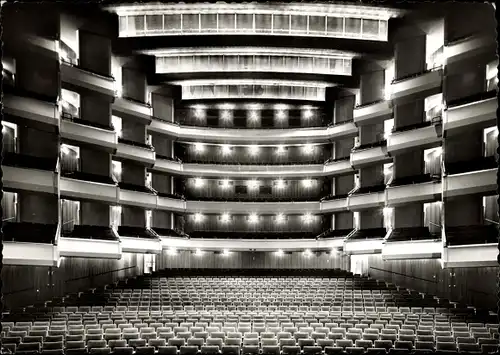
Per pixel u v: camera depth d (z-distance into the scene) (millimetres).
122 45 25500
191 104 33844
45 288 20422
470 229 20484
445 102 21703
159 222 32156
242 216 34531
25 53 21000
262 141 33844
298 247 32562
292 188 34844
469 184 20094
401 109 25281
